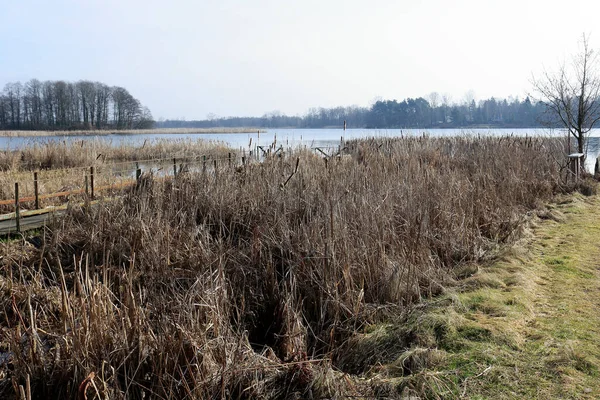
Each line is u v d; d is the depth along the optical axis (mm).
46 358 3549
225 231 6648
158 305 4234
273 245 5746
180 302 4035
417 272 5121
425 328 3979
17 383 3275
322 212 5922
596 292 4723
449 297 4570
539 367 3334
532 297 4602
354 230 5586
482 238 6395
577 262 5629
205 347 3490
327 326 4578
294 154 9438
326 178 7199
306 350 4141
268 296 5039
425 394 3121
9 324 4223
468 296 4660
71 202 7270
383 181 7172
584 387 3072
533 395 3018
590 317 4125
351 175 7277
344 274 4746
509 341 3689
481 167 9375
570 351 3459
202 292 4117
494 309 4309
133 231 6004
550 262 5707
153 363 3398
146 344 3543
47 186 9875
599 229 7254
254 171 8070
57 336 3600
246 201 7141
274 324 4734
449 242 6078
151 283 4879
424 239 5672
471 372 3314
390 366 3619
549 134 14008
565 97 13102
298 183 7113
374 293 5004
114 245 5961
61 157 15031
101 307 3600
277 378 3574
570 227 7453
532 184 9664
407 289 4828
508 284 4988
